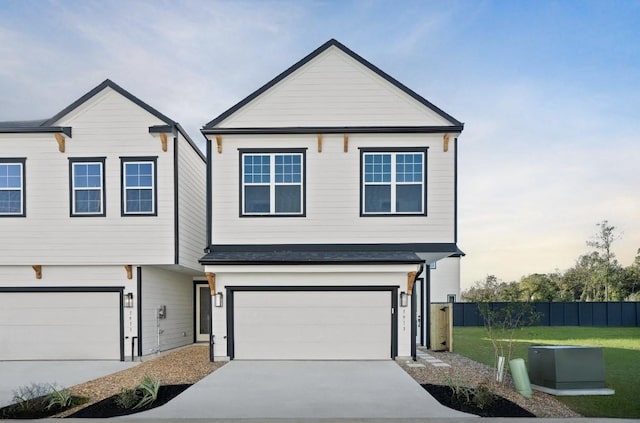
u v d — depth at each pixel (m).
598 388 8.55
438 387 8.84
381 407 7.29
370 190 13.09
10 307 13.33
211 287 12.42
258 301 12.48
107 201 13.16
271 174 13.12
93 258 13.05
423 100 13.09
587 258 42.03
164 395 8.29
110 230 13.12
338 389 8.62
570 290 42.56
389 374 10.14
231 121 13.23
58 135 13.05
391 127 12.95
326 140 13.13
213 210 13.05
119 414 7.05
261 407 7.31
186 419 6.65
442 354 13.91
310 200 13.04
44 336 13.26
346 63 13.30
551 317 27.83
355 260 12.08
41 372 11.23
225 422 6.50
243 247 12.97
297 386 8.91
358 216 13.01
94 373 11.03
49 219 13.14
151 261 13.05
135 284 13.27
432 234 12.91
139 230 13.11
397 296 12.45
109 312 13.28
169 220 13.12
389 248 12.90
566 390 8.44
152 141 13.26
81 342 13.23
